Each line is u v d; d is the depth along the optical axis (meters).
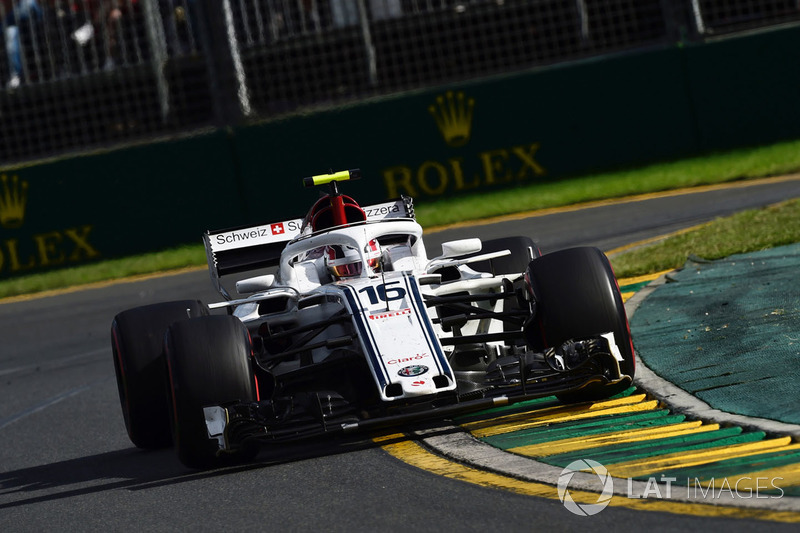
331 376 17.94
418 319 17.03
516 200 51.16
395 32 59.81
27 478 19.94
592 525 11.63
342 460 16.56
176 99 57.88
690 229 36.31
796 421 14.43
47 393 29.11
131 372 19.73
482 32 57.88
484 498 13.27
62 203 52.91
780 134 53.88
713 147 54.03
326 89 57.84
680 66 53.97
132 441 20.45
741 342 19.55
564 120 53.88
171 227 53.09
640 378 18.55
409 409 16.48
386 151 53.53
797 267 25.67
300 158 53.28
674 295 25.50
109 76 57.28
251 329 19.38
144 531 14.43
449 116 53.66
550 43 59.62
